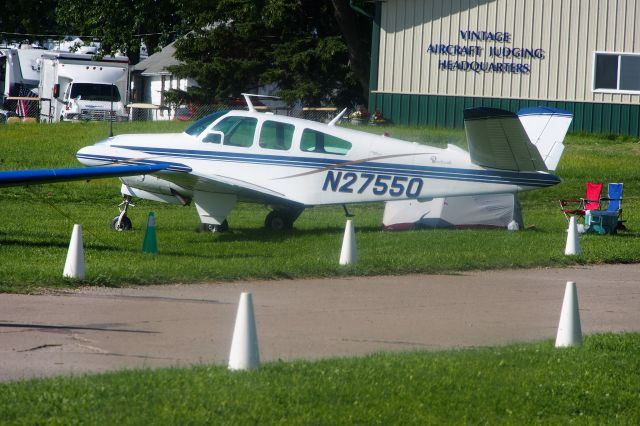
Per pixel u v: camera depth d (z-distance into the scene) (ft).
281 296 112.06
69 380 70.18
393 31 320.70
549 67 317.42
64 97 413.80
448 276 130.41
